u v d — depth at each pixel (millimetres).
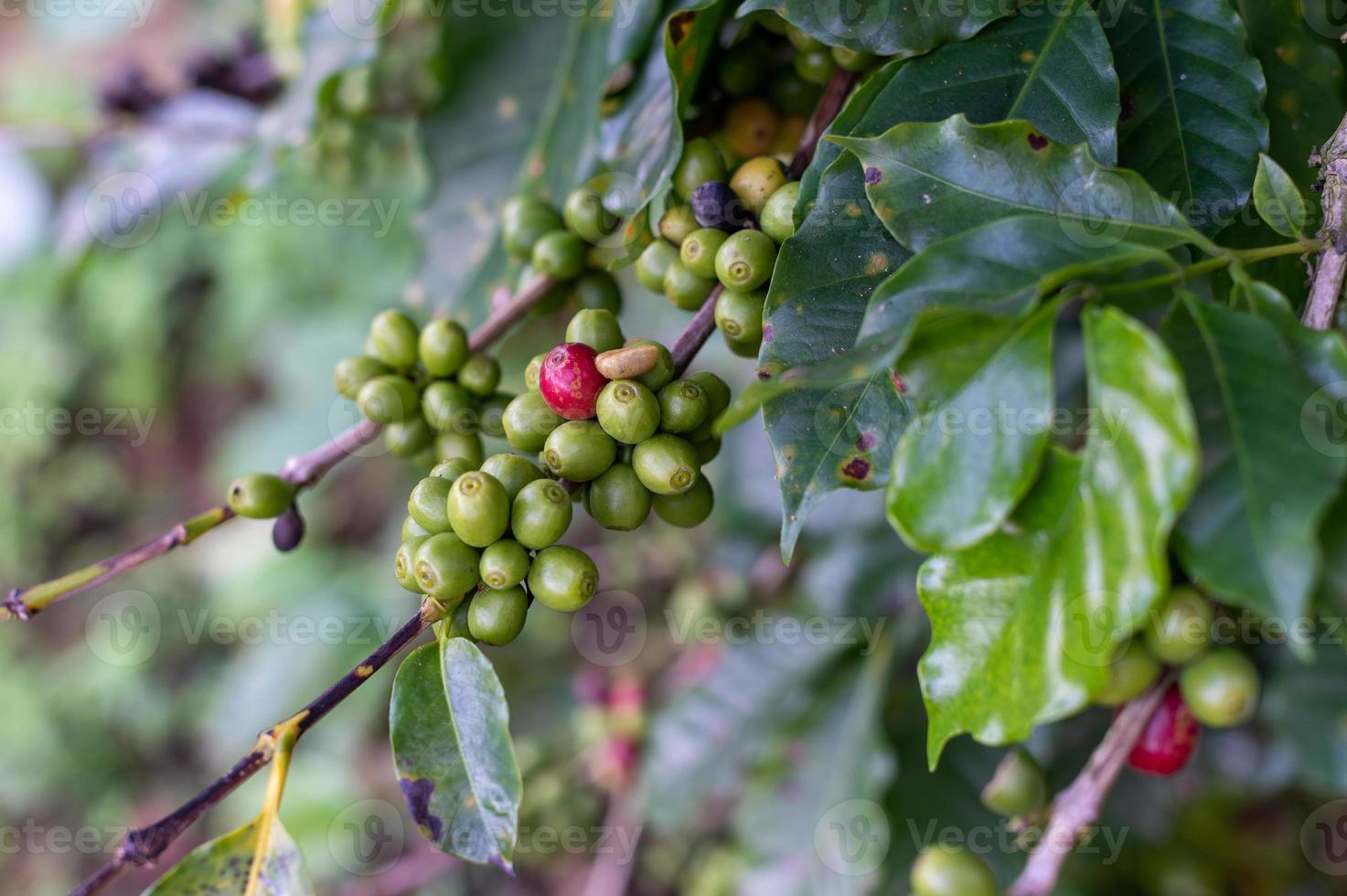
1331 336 370
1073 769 604
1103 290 371
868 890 594
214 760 1213
